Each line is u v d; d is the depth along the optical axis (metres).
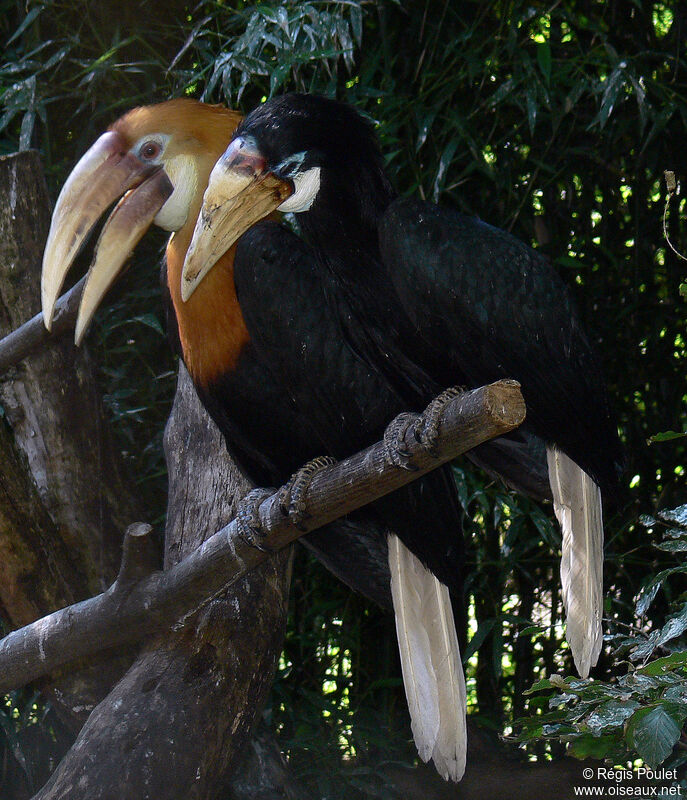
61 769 5.24
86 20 7.87
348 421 5.52
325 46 6.84
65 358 6.48
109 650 6.20
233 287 5.73
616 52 7.61
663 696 4.24
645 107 7.02
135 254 7.80
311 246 5.41
